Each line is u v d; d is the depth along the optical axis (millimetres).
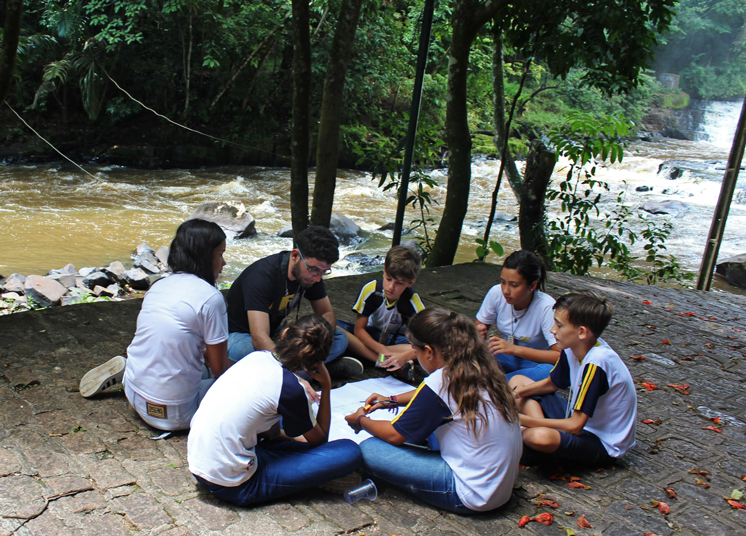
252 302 3312
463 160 7383
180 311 2863
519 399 3258
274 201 16641
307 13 6250
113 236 11914
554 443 2850
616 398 2938
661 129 35938
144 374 2924
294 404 2463
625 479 2982
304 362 2533
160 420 2973
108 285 8898
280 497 2609
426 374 3914
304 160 6812
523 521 2547
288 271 3346
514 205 17906
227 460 2416
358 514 2553
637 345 5109
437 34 15539
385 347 3955
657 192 19906
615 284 7598
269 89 22391
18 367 3586
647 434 3494
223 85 21641
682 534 2562
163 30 20562
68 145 20094
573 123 7723
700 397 4117
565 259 8562
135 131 21125
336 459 2615
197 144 21594
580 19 6508
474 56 20156
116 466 2701
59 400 3264
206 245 2969
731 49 41531
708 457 3277
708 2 41500
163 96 21516
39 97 19594
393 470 2639
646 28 6480
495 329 5223
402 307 3975
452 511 2604
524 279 3484
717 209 8383
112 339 4129
